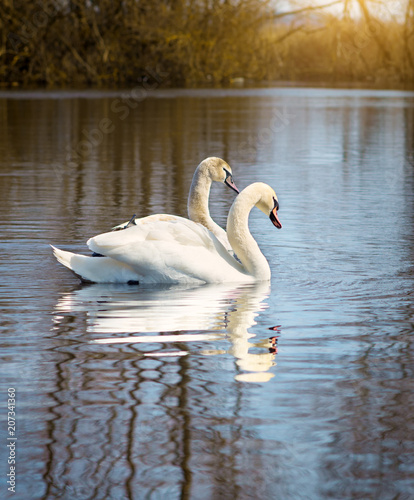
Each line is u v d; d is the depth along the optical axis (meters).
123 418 5.98
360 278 10.65
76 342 7.74
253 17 72.44
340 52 79.12
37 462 5.38
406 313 8.90
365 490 5.08
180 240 10.36
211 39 71.12
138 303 9.23
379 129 37.19
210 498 4.98
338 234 13.90
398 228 14.44
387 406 6.23
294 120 41.41
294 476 5.23
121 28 66.75
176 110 47.47
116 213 15.73
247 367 7.05
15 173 22.17
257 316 8.73
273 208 10.99
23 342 7.73
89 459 5.41
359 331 8.18
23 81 68.31
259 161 25.80
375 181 21.11
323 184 20.48
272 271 11.09
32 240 13.02
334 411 6.13
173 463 5.37
